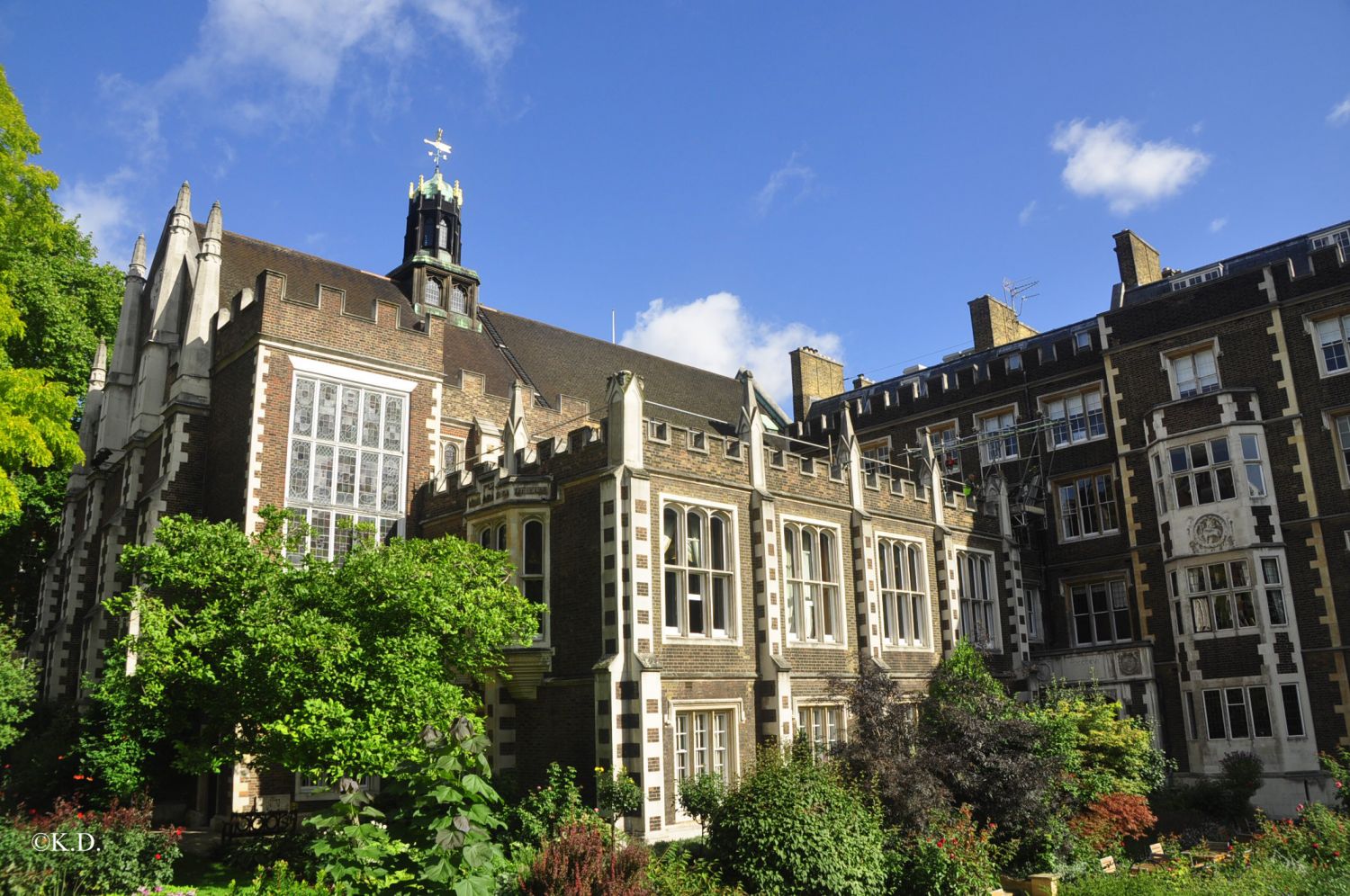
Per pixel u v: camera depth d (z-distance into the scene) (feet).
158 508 84.17
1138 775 78.89
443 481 85.66
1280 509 94.12
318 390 83.41
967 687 75.82
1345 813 76.28
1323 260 95.14
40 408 61.41
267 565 55.93
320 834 38.47
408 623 55.06
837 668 83.05
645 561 68.69
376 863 30.32
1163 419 101.81
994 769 61.21
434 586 56.49
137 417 96.78
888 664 88.43
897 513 94.68
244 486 78.84
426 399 90.12
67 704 86.99
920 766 58.65
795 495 83.30
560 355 122.52
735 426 129.59
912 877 52.19
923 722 67.87
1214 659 94.63
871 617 86.79
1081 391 115.44
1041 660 106.32
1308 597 91.20
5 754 80.12
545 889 36.60
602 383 121.29
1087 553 112.27
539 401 107.65
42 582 116.98
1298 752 88.43
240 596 54.44
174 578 54.24
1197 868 60.95
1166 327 105.40
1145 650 99.45
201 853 63.10
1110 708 82.58
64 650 99.60
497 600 60.18
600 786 63.00
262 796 72.08
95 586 102.47
